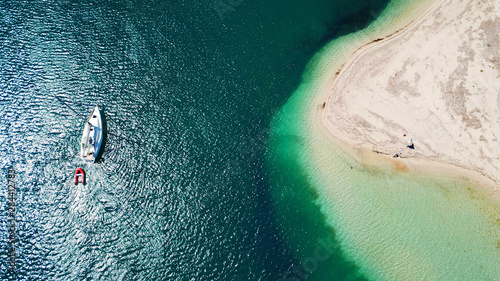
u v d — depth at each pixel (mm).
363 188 42062
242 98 47062
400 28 48906
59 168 43781
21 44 49375
